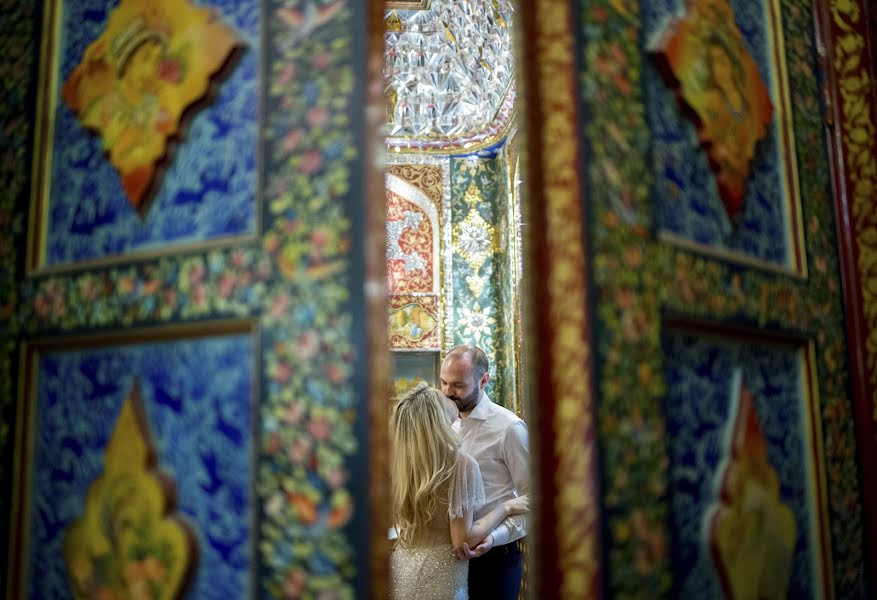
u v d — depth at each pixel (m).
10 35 2.03
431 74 5.83
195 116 1.75
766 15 2.28
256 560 1.53
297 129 1.63
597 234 1.66
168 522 1.63
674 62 1.92
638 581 1.61
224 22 1.76
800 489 2.05
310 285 1.56
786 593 1.95
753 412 1.93
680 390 1.76
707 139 1.96
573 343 1.61
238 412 1.59
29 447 1.81
